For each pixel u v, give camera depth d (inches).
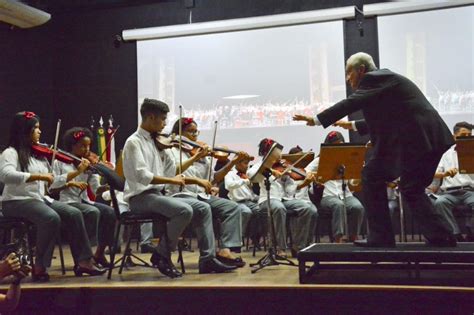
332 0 280.1
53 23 314.0
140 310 128.0
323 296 119.8
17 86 292.7
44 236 140.0
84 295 129.5
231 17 293.3
